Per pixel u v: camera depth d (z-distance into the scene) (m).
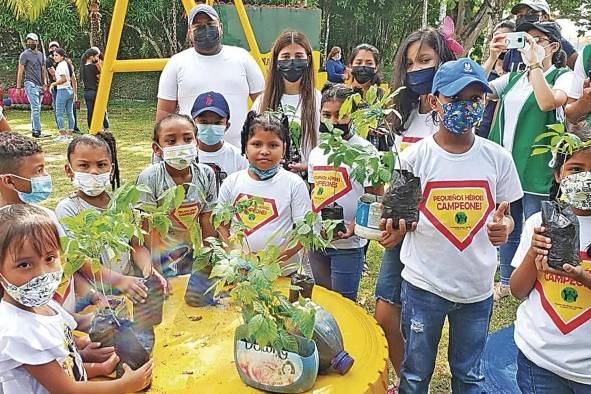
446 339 4.10
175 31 18.17
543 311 2.35
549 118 4.05
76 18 17.80
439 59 3.19
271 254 2.13
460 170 2.62
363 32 20.44
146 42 19.09
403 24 20.95
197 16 4.16
